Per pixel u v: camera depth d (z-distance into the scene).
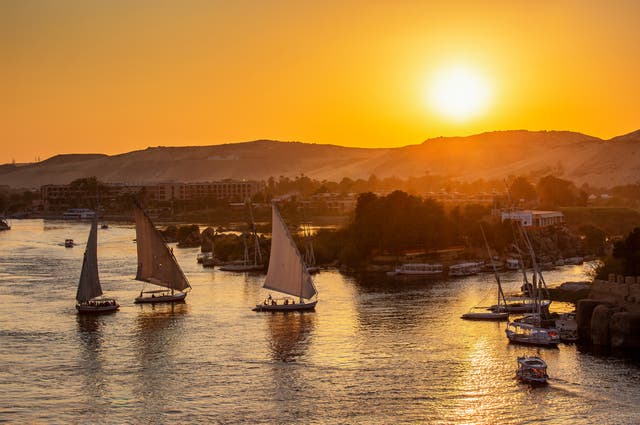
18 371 104.06
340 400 91.69
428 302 151.38
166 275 154.88
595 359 105.81
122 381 99.69
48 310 144.25
